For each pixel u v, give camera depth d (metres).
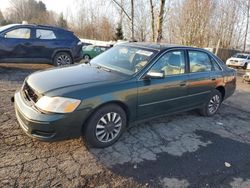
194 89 4.74
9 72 8.20
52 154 3.34
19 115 3.36
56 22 51.38
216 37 35.81
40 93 3.19
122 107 3.71
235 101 7.25
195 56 4.87
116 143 3.80
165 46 4.48
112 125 3.62
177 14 27.20
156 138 4.12
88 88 3.32
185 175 3.21
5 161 3.08
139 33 17.52
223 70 5.52
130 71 3.95
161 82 4.08
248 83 11.34
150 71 3.96
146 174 3.14
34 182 2.79
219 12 35.12
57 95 3.12
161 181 3.05
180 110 4.66
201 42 29.98
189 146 3.98
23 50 8.43
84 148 3.56
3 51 8.04
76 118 3.18
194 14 27.86
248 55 23.88
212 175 3.28
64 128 3.13
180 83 4.40
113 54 4.62
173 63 4.39
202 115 5.40
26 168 3.00
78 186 2.81
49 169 3.03
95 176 3.00
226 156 3.80
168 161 3.48
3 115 4.35
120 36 31.00
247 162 3.70
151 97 3.97
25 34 8.51
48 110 3.07
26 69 8.99
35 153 3.32
